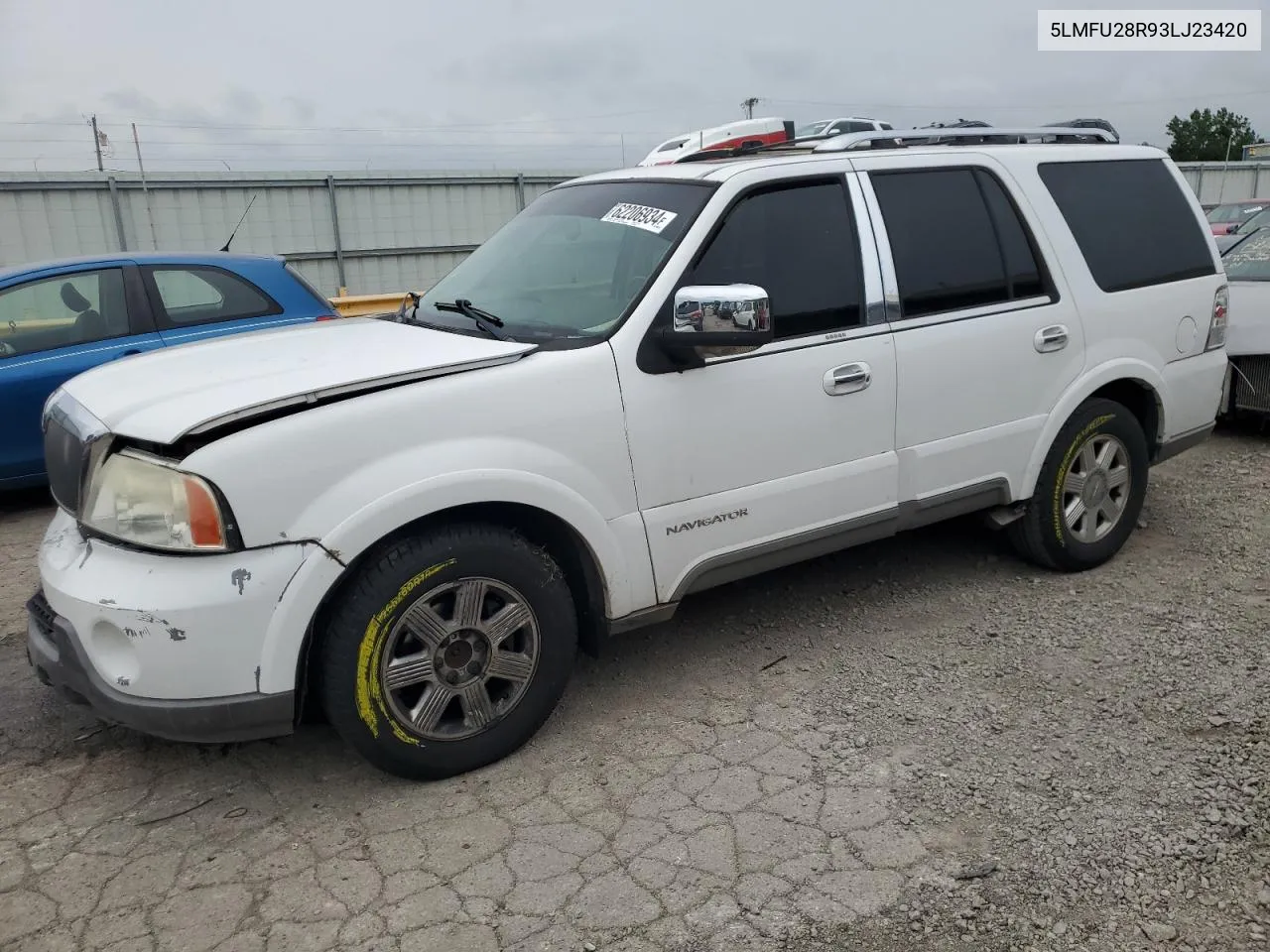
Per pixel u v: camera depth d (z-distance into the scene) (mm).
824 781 3176
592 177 4430
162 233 16531
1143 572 4848
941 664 3963
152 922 2635
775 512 3760
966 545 5262
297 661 2896
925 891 2672
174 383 3115
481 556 3135
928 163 4211
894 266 4000
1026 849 2824
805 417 3756
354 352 3326
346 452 2902
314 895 2723
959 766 3240
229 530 2775
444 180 18469
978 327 4191
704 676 3934
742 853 2844
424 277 18781
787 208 3801
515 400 3168
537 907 2650
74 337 6547
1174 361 4941
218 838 2992
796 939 2512
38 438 6414
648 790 3166
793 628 4348
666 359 3453
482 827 3006
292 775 3318
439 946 2521
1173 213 5020
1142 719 3492
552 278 3848
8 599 4980
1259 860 2754
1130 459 4840
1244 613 4332
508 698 3316
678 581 3607
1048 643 4117
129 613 2779
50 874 2844
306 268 17797
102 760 3441
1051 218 4504
